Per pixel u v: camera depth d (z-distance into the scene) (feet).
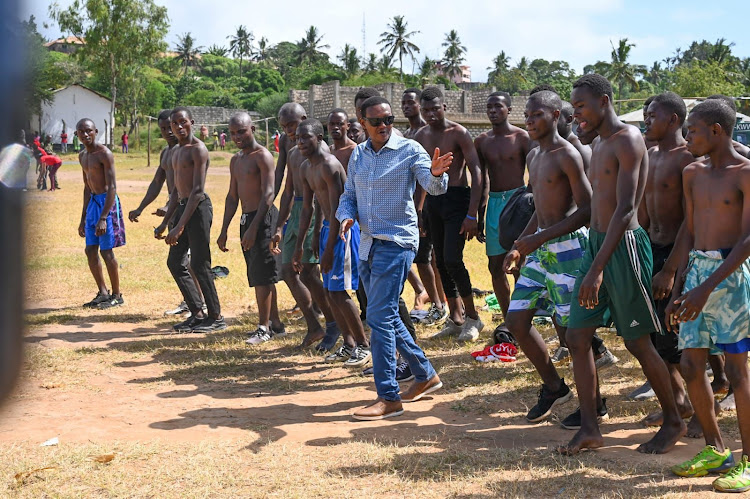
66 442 15.10
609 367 21.15
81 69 262.67
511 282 35.32
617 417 16.70
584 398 14.44
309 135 19.95
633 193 13.62
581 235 15.83
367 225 16.88
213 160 177.47
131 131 236.84
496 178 22.99
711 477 12.85
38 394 18.61
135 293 33.50
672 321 12.91
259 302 24.88
